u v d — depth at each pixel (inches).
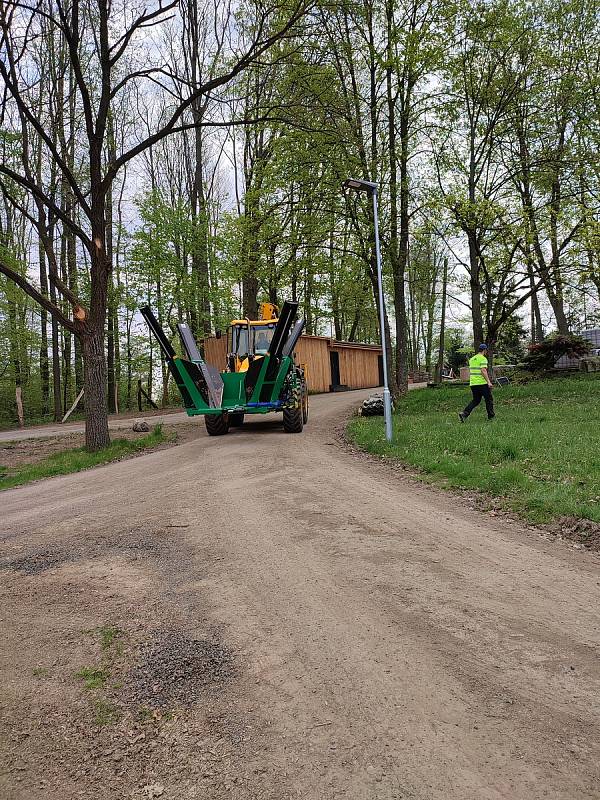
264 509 249.0
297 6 472.4
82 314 513.7
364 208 659.4
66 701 112.7
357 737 95.0
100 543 212.8
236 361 547.8
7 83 449.4
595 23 786.8
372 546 192.4
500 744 91.2
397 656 120.0
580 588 153.0
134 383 1422.2
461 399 701.3
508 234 627.8
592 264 634.2
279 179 712.4
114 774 92.4
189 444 506.0
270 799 83.4
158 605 153.6
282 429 586.2
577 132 792.3
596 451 312.3
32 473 423.5
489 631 129.6
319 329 1763.0
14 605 159.6
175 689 113.8
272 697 108.3
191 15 797.9
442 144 732.7
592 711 98.9
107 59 498.9
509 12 680.4
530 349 894.4
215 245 978.7
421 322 1937.7
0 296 1000.2
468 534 204.2
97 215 507.5
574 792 80.5
